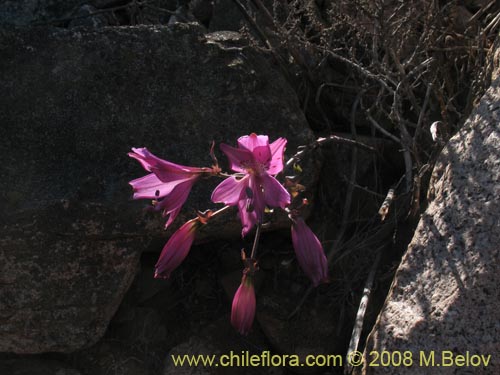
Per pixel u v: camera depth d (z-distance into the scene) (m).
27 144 0.54
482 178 0.45
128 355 0.54
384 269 0.56
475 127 0.47
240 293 0.38
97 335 0.52
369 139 0.61
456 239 0.44
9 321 0.51
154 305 0.57
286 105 0.57
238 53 0.57
